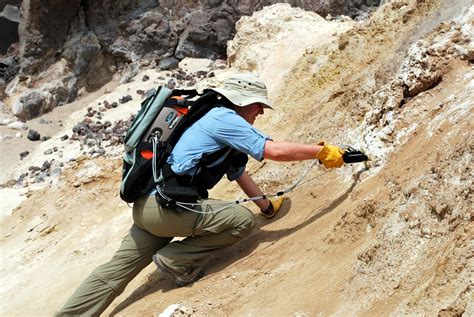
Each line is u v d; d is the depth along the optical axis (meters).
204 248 4.13
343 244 3.72
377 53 6.27
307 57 7.37
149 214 4.04
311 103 6.56
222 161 4.04
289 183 4.86
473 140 3.30
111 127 9.81
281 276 3.82
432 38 4.44
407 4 6.44
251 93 4.12
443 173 3.34
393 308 3.04
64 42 12.09
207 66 11.01
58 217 7.12
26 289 6.01
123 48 11.95
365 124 4.55
